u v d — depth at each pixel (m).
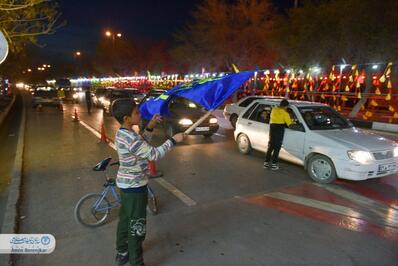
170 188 6.11
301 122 7.01
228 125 15.25
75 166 7.54
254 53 24.73
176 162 8.02
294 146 7.04
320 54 17.12
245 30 23.55
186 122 10.56
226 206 5.25
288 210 5.09
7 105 24.91
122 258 3.54
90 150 9.23
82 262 3.67
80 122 15.39
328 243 4.07
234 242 4.09
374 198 5.65
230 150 9.41
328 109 7.63
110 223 4.61
